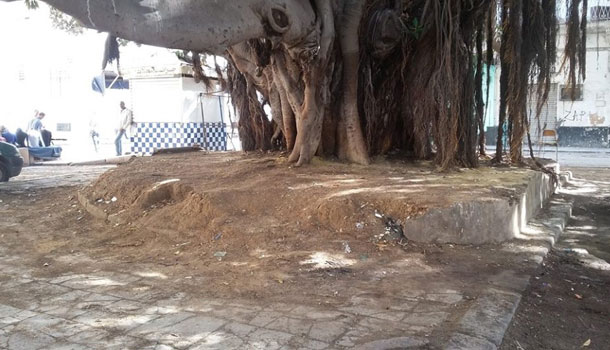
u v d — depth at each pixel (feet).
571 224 27.37
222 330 12.91
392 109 33.45
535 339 12.89
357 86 31.24
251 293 15.61
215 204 22.58
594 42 84.28
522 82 31.63
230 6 19.52
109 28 16.30
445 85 28.81
